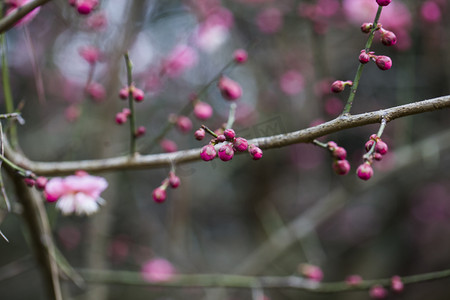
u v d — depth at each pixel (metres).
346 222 4.48
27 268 2.12
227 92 1.85
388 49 3.64
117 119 1.63
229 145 1.18
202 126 1.19
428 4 2.98
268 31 3.55
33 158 3.59
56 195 1.53
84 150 3.23
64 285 2.20
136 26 3.01
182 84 3.64
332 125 1.23
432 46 3.40
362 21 2.67
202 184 3.98
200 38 2.81
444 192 4.32
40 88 1.93
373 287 1.97
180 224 3.47
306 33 3.68
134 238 3.85
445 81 3.60
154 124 3.59
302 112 3.60
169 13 3.10
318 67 2.85
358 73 1.23
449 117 3.78
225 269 4.14
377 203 4.25
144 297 3.79
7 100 1.61
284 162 4.15
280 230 3.35
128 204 3.85
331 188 3.88
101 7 2.57
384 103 3.84
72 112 2.34
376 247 4.14
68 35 3.32
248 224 4.38
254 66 3.71
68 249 3.60
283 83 3.49
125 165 1.62
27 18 1.69
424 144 3.14
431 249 4.31
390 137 3.82
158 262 3.00
